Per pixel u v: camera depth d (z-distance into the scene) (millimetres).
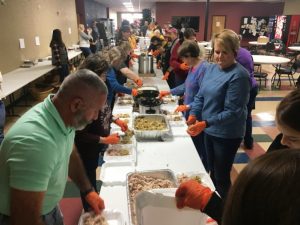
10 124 4293
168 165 1718
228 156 2010
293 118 873
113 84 2664
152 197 962
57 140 986
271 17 13914
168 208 956
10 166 864
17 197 862
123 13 26609
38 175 872
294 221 348
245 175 410
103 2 16094
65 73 5926
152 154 1860
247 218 386
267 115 4809
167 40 5691
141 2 15242
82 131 1695
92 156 1842
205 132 2088
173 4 14562
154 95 2748
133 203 1312
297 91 932
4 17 4820
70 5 9672
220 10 14641
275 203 362
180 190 946
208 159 2176
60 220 1271
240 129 1926
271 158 407
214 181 2141
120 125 2135
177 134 2178
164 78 4070
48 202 1108
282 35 12117
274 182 372
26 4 5824
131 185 1460
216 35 1842
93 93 991
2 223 993
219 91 1851
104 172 1638
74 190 2570
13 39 5215
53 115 986
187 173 1584
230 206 416
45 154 902
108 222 1236
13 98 5012
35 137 897
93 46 9812
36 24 6453
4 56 4852
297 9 12164
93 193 1354
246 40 14812
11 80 4391
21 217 875
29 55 6055
